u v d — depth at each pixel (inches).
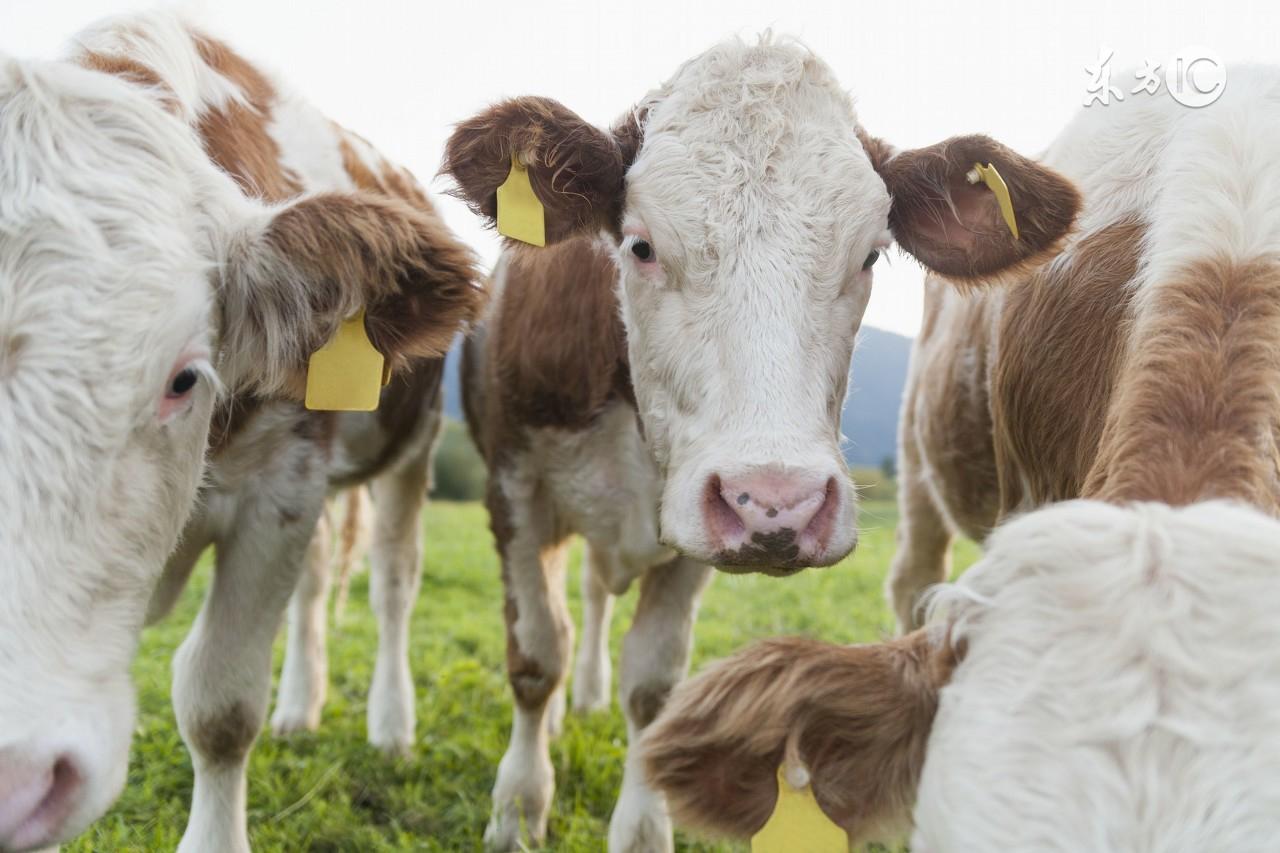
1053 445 65.1
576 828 76.3
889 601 96.4
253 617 67.4
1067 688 40.5
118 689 48.4
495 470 77.9
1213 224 55.6
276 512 67.0
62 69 51.4
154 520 50.0
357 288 52.1
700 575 76.2
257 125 69.9
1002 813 39.9
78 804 45.8
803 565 54.9
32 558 45.4
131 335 47.8
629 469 74.3
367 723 90.7
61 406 46.3
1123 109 66.9
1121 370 58.9
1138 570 40.9
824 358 57.8
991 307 75.7
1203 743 38.7
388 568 91.2
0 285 46.3
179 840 72.1
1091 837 38.8
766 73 61.0
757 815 45.1
